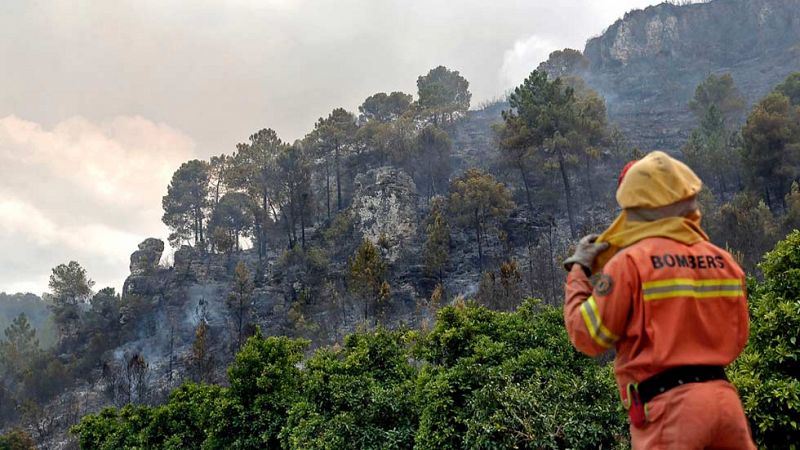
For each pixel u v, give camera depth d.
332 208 93.12
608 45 128.75
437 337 15.55
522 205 74.25
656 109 106.31
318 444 14.46
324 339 54.88
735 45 121.00
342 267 72.62
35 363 73.88
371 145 91.44
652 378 2.36
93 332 80.25
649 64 123.88
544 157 68.50
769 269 9.16
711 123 70.00
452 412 13.21
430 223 72.38
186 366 61.94
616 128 79.31
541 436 11.58
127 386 61.50
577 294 2.61
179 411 20.31
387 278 64.25
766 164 57.06
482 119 118.25
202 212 102.75
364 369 17.02
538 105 66.75
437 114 101.31
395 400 15.22
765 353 8.41
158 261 94.94
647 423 2.37
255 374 18.41
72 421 57.19
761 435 8.01
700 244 2.52
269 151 91.19
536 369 13.84
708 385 2.31
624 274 2.40
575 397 12.53
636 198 2.57
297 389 18.53
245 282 71.25
